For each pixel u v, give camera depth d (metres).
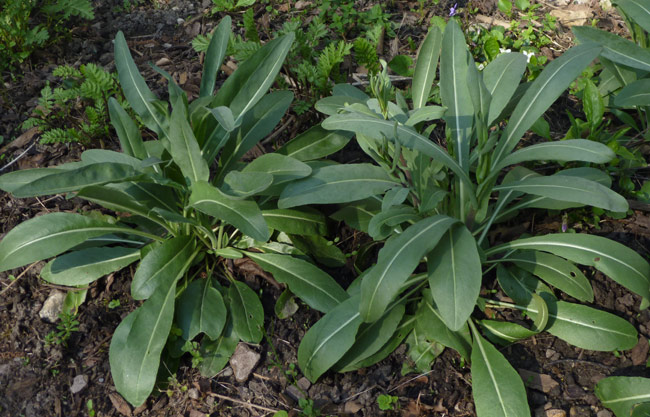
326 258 3.31
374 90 2.83
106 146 3.91
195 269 3.31
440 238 2.57
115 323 3.19
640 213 3.32
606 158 2.45
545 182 2.63
